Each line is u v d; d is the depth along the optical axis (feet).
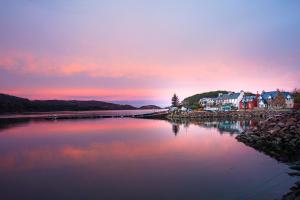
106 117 480.64
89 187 67.82
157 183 70.08
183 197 60.44
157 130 211.41
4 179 75.05
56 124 289.53
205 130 205.57
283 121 148.87
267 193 61.05
